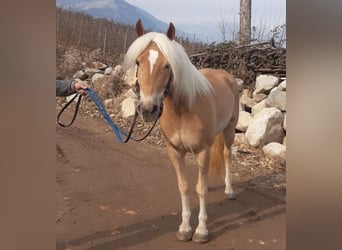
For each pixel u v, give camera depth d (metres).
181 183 2.77
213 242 2.73
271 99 5.50
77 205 3.38
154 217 3.17
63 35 11.29
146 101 2.21
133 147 5.40
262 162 4.64
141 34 2.57
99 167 4.50
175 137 2.62
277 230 2.93
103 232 2.87
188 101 2.46
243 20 7.69
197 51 7.57
